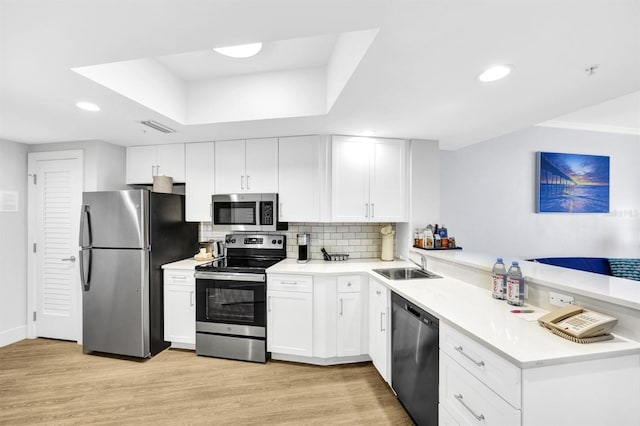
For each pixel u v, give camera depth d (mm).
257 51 1933
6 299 3053
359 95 1853
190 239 3348
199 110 2492
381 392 2232
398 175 2955
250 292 2709
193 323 2865
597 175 3943
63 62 1479
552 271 1806
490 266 1961
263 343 2682
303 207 2900
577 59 1397
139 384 2326
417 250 2803
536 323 1407
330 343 2611
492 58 1398
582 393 1117
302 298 2637
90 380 2383
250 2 1049
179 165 3191
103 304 2783
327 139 2852
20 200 3164
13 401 2111
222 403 2094
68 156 3104
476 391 1293
